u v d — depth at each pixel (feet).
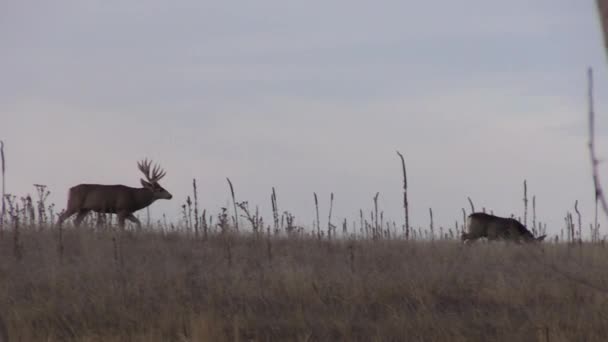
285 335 128.57
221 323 128.16
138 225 229.86
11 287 149.69
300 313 134.31
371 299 146.41
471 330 128.67
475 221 277.44
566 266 170.71
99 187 266.16
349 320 134.41
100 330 124.16
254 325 130.72
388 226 240.32
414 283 152.56
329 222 230.48
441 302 148.05
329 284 152.35
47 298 141.79
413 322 131.03
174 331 124.36
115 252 167.73
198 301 144.77
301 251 194.80
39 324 128.77
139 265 169.37
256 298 146.82
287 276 154.30
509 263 179.22
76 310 132.26
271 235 218.79
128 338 119.44
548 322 127.75
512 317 137.39
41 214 224.33
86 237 195.93
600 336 122.01
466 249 199.62
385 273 163.84
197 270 168.66
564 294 145.89
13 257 176.55
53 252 182.09
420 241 216.13
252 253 192.65
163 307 135.74
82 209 266.36
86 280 154.61
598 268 168.76
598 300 137.28
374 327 131.75
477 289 154.10
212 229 224.12
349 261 179.73
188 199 228.02
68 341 120.47
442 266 169.48
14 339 115.55
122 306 135.95
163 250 190.49
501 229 272.31
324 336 128.67
